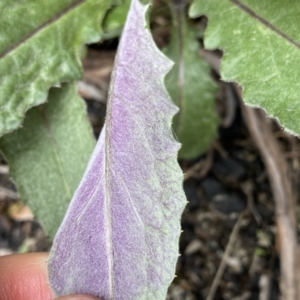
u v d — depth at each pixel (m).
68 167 0.13
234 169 0.19
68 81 0.12
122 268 0.10
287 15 0.11
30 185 0.13
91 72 0.19
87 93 0.20
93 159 0.11
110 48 0.18
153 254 0.10
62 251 0.10
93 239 0.10
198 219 0.18
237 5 0.12
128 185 0.10
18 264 0.14
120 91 0.11
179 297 0.17
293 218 0.16
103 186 0.10
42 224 0.13
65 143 0.13
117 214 0.10
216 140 0.19
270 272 0.17
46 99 0.12
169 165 0.10
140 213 0.10
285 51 0.11
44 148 0.13
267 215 0.18
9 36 0.12
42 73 0.12
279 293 0.17
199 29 0.15
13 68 0.12
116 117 0.11
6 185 0.19
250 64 0.11
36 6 0.12
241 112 0.19
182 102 0.16
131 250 0.10
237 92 0.18
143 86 0.11
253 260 0.18
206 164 0.19
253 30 0.11
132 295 0.10
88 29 0.12
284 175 0.16
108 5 0.12
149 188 0.10
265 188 0.18
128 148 0.10
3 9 0.12
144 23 0.11
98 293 0.10
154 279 0.10
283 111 0.11
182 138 0.16
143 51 0.11
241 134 0.19
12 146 0.13
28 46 0.12
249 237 0.18
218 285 0.17
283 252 0.16
